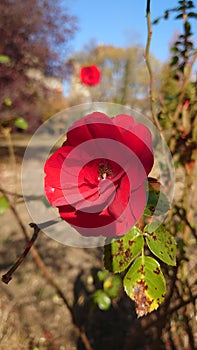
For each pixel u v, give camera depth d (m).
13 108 3.52
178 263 0.54
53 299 1.05
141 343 0.84
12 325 0.98
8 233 1.33
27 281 1.12
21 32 4.34
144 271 0.25
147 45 0.42
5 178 1.42
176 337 0.83
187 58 0.55
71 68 4.75
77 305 1.03
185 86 0.54
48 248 1.29
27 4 4.33
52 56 4.55
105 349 0.88
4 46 4.14
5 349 0.90
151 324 0.61
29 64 4.39
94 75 1.20
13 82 3.95
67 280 1.12
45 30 4.53
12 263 0.59
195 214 0.81
